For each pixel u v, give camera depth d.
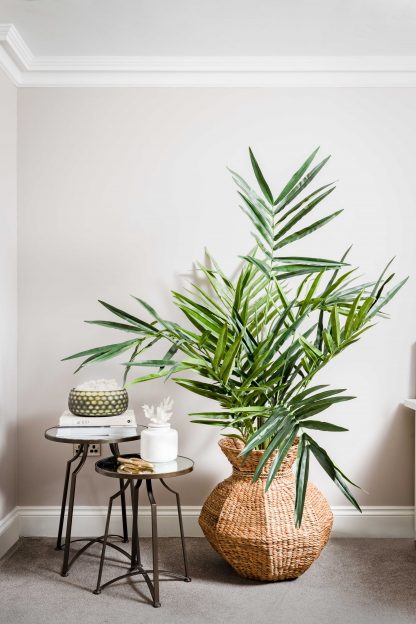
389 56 3.00
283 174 3.07
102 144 3.07
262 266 2.47
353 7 2.53
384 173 3.07
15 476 3.03
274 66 3.02
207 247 3.06
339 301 2.53
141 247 3.07
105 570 2.60
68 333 3.06
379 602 2.31
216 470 3.04
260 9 2.55
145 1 2.48
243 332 2.34
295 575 2.46
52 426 3.05
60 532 2.86
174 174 3.07
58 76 3.05
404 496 3.05
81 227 3.07
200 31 2.74
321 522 2.45
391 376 3.06
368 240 3.06
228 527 2.39
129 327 2.51
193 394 3.04
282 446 2.12
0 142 2.82
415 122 3.08
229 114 3.08
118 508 3.04
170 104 3.08
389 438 3.05
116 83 3.06
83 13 2.57
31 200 3.07
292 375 2.53
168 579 2.50
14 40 2.74
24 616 2.19
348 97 3.08
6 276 2.89
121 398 2.67
